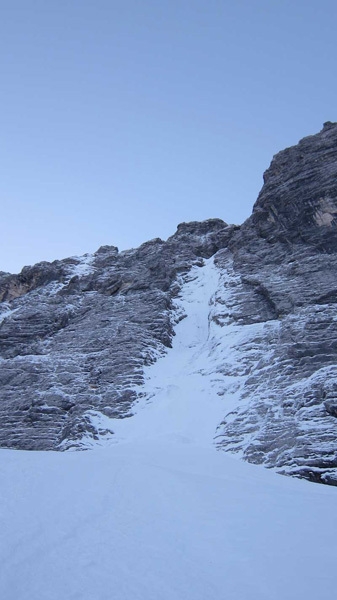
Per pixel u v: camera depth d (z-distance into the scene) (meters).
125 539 10.63
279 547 10.59
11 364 42.25
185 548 10.41
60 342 44.69
